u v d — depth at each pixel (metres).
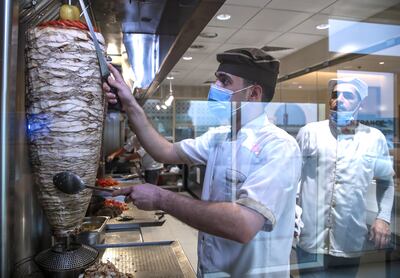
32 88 0.52
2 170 0.49
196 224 0.69
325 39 1.87
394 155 1.59
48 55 0.50
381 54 1.71
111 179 1.66
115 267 0.76
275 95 1.20
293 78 1.51
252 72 0.88
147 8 0.92
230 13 1.50
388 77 1.65
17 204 0.59
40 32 0.50
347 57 1.77
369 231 1.53
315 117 1.48
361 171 1.51
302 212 1.47
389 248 1.53
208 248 0.90
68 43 0.50
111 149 2.65
